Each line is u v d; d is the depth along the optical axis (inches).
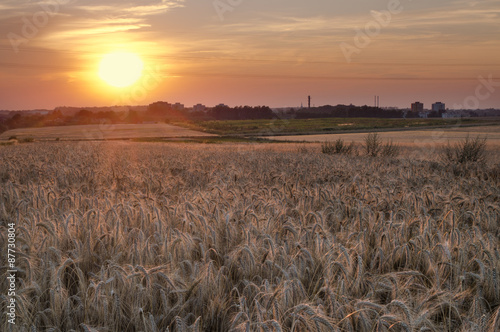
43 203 289.3
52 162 757.9
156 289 151.6
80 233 213.9
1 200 308.3
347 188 404.5
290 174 579.2
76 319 141.3
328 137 3503.9
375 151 1376.7
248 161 855.7
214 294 156.5
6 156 834.8
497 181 564.7
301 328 128.3
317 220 239.8
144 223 239.6
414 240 210.4
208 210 273.0
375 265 191.5
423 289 162.6
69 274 171.2
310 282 168.2
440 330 141.1
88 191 390.6
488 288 165.0
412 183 491.5
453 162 956.0
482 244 204.4
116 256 177.0
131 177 476.1
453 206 301.7
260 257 187.8
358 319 132.1
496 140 2504.9
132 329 140.8
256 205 292.0
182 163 749.3
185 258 187.8
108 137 4153.5
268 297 141.6
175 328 135.2
